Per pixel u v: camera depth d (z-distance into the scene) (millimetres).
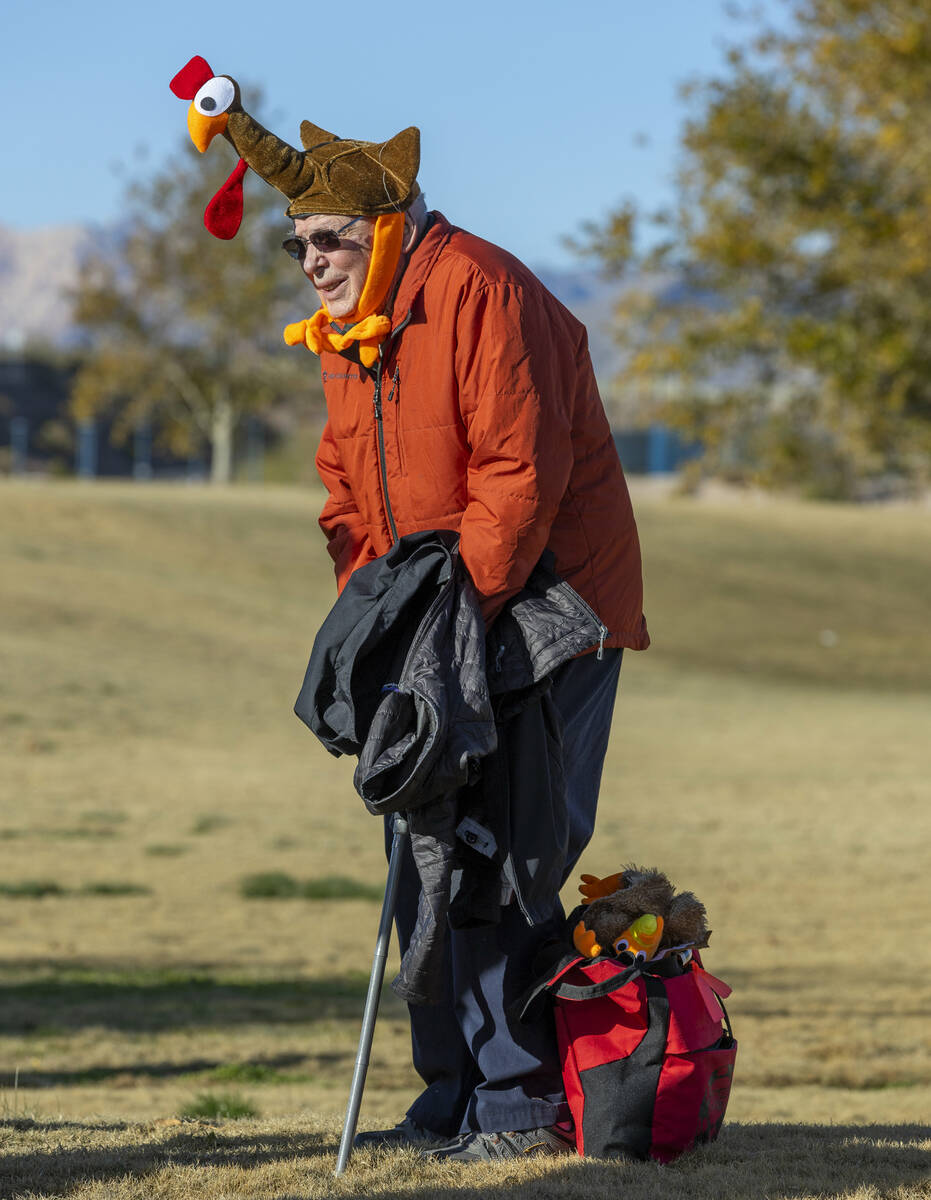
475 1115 11672
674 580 139000
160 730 72312
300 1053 26109
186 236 193250
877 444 79312
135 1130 13453
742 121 73875
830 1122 15766
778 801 60812
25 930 37250
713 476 84375
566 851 11266
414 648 10711
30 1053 25281
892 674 113375
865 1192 10305
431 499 11469
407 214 11367
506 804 11062
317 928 38562
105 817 53562
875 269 72750
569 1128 11602
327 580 123500
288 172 11219
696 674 107750
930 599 141875
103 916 39219
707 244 74062
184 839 50344
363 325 11211
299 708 11164
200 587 114250
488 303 10945
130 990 31328
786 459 81062
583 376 11734
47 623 94625
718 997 11969
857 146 74438
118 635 94875
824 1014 28922
